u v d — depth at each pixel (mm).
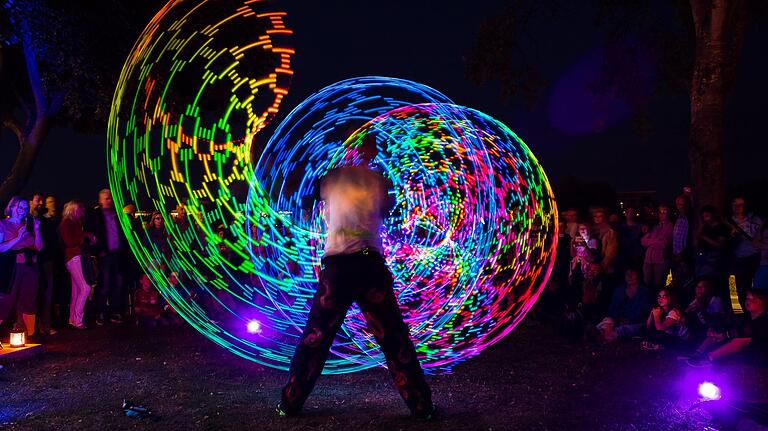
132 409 4738
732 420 4402
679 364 6469
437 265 7461
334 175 4590
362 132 6422
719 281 8578
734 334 6660
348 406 4934
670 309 7559
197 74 11461
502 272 8695
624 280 10141
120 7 11273
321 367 4605
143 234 9781
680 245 9633
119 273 9898
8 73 13844
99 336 8648
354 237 4477
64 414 4801
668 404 4945
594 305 8773
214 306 9953
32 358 7000
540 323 9391
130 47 11539
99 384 5770
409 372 4496
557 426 4391
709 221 8766
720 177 10016
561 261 9664
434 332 6906
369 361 6234
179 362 6777
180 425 4504
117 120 7832
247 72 11516
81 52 10977
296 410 4637
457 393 5328
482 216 7324
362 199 4520
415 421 4508
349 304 4543
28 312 8117
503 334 7277
